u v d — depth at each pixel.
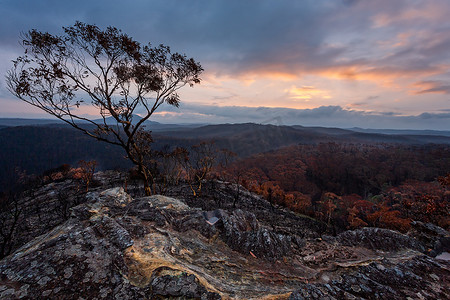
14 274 2.93
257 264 5.38
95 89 10.54
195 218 7.00
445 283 3.45
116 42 10.05
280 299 3.69
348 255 6.64
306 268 5.64
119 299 2.74
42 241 4.12
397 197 71.38
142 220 6.27
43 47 8.91
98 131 11.36
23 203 33.06
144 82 11.97
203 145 40.59
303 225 26.08
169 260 4.11
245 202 35.38
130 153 12.53
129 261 3.77
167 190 33.28
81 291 2.77
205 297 3.00
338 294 3.12
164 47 11.34
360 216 54.84
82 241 3.79
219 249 5.79
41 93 9.37
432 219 22.00
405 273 3.65
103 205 6.92
